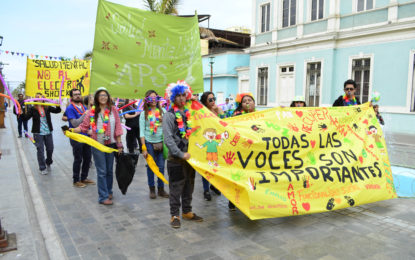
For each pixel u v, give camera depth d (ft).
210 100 16.37
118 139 16.72
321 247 11.37
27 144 36.17
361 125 16.62
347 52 47.32
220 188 12.92
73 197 17.30
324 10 49.24
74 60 23.25
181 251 11.14
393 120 42.68
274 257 10.68
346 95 18.95
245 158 13.46
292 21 54.60
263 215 12.69
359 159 15.64
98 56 19.24
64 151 32.07
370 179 15.40
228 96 74.38
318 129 15.20
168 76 21.17
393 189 15.93
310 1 51.16
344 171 14.89
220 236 12.38
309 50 51.57
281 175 13.65
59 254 10.96
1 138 38.70
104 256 10.80
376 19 43.78
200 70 22.27
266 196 12.96
